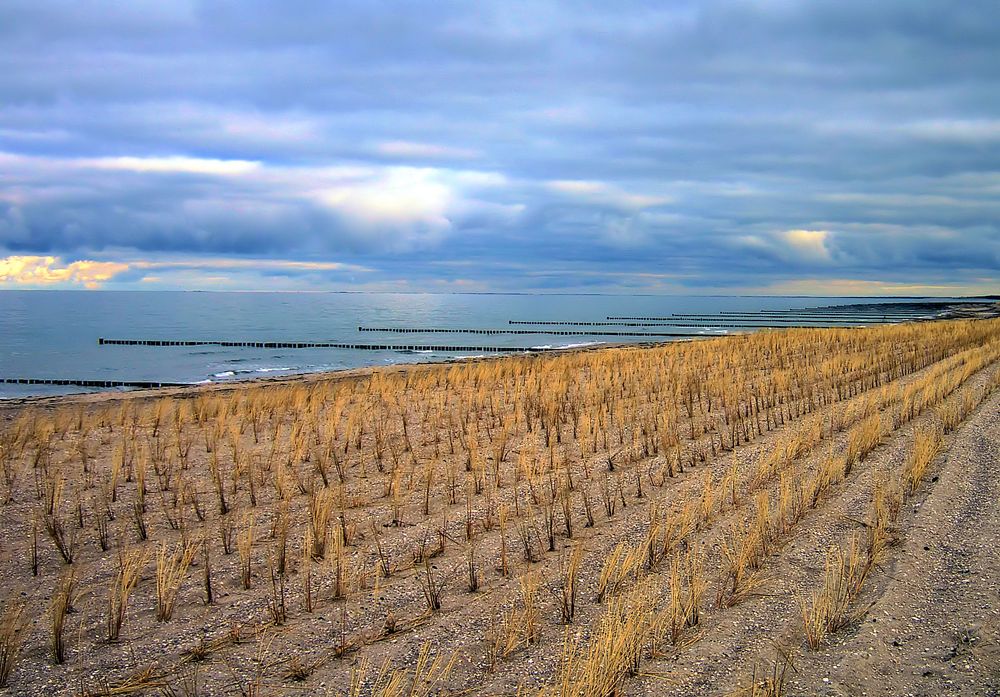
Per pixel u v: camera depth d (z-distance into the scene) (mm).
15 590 5973
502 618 5195
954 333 35562
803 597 5359
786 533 6832
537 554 6582
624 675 4258
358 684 4277
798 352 28312
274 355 46781
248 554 6324
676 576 5383
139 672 4512
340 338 64812
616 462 10344
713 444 10828
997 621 4875
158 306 160500
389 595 5707
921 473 8414
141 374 35344
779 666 4371
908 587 5473
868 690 4078
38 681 4410
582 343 58094
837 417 13219
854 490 8188
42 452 11312
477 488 9055
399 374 23234
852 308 166375
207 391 22984
